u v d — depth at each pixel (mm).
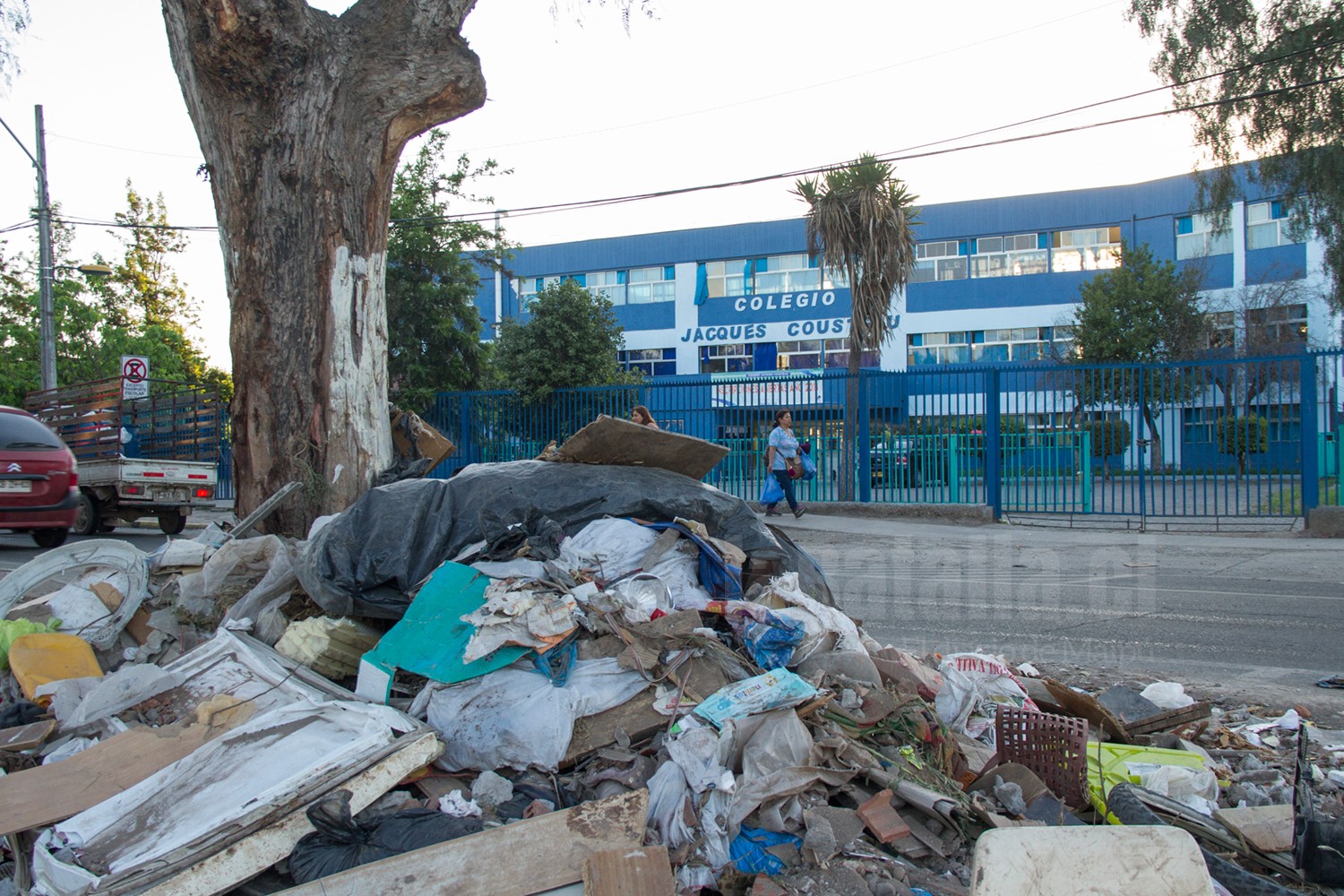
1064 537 12898
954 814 3225
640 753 3480
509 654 3684
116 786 3268
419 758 3264
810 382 16109
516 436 17000
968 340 32531
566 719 3504
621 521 4637
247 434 7652
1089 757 3971
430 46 7762
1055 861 2164
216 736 3580
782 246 33812
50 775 3279
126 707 3953
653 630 3861
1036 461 14625
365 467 7723
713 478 16484
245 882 2916
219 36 7070
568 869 2770
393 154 7926
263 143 7457
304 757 3225
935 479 15305
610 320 21078
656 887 2676
